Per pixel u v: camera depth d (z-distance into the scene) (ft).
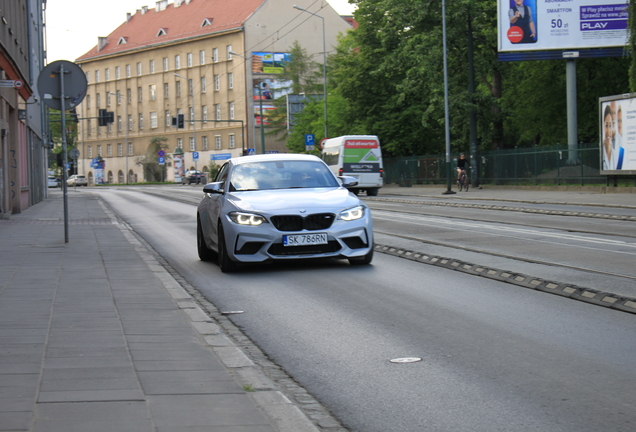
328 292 30.01
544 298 27.55
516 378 17.44
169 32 349.20
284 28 313.32
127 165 373.40
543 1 123.24
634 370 17.85
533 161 128.06
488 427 14.23
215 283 33.58
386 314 25.29
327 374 18.29
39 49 152.05
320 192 38.09
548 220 65.10
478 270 34.40
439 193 135.03
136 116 367.86
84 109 398.42
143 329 22.31
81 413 14.20
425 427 14.34
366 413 15.28
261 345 21.54
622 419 14.44
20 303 26.84
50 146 159.74
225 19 322.34
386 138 178.60
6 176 85.66
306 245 35.32
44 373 17.21
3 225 71.00
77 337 21.16
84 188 297.33
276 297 29.35
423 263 37.88
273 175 40.06
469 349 20.29
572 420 14.47
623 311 24.90
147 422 13.74
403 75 173.06
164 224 74.33
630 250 41.42
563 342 20.83
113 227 67.82
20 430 13.12
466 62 148.56
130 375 17.10
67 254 43.52
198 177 290.56
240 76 311.68
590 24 123.13
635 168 101.86
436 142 182.80
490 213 76.38
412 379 17.62
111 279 32.96
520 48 123.75
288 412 14.79
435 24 146.10
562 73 160.97
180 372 17.43
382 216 73.41
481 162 143.95
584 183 115.96
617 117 104.68
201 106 332.60
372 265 37.45
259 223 35.24
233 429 13.44
